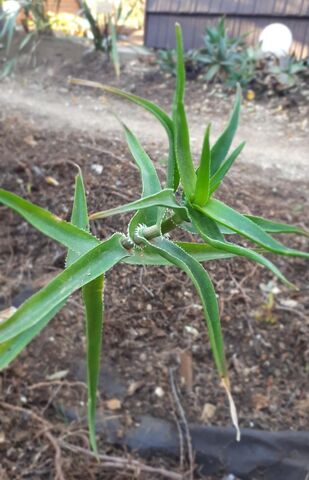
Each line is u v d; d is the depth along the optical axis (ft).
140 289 5.61
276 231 2.39
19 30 11.44
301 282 6.20
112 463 4.78
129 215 5.54
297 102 9.22
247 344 5.74
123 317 5.63
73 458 4.80
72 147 7.20
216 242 1.96
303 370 5.57
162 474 4.78
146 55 10.72
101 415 5.13
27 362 5.45
